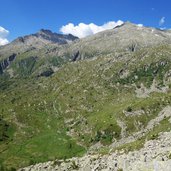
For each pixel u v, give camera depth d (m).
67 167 111.19
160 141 90.44
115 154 99.88
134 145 109.31
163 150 69.69
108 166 80.00
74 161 113.88
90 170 94.69
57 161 125.56
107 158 96.69
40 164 129.00
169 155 58.94
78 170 101.50
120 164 74.50
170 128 152.25
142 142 106.75
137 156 74.12
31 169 129.38
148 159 64.62
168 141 85.31
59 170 113.69
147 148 85.56
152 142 93.81
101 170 81.56
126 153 91.88
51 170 119.00
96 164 92.56
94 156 111.62
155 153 68.81
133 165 65.62
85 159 111.00
